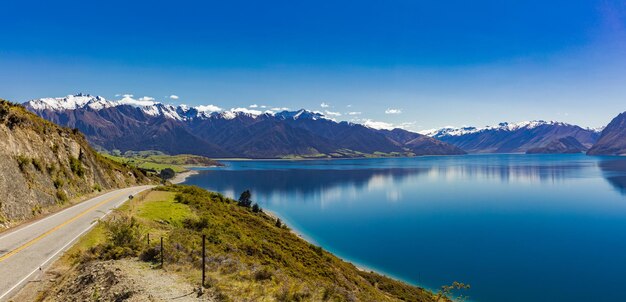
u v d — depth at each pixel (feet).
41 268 80.38
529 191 568.41
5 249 92.94
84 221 126.93
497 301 177.78
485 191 579.07
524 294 186.19
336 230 329.11
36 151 163.53
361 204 472.85
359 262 238.07
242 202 327.26
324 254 193.06
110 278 70.28
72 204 169.68
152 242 98.53
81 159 227.81
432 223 355.97
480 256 249.96
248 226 187.32
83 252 90.33
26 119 169.99
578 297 181.57
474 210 419.95
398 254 256.11
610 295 183.52
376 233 317.42
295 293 74.02
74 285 70.59
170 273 77.20
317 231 325.62
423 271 221.05
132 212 146.41
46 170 164.04
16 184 131.75
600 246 269.85
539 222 353.10
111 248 91.09
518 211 409.49
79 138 270.87
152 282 70.08
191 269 81.05
